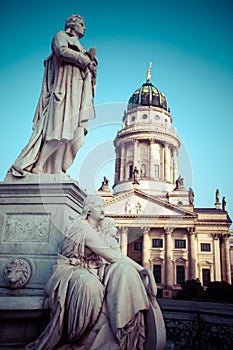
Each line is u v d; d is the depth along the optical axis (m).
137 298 2.16
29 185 3.09
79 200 3.22
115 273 2.23
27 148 3.40
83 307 2.08
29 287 2.70
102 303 2.15
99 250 2.42
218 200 49.47
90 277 2.19
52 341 2.10
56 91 3.48
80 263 2.42
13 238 2.97
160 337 2.21
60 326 2.11
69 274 2.25
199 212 46.72
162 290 30.41
